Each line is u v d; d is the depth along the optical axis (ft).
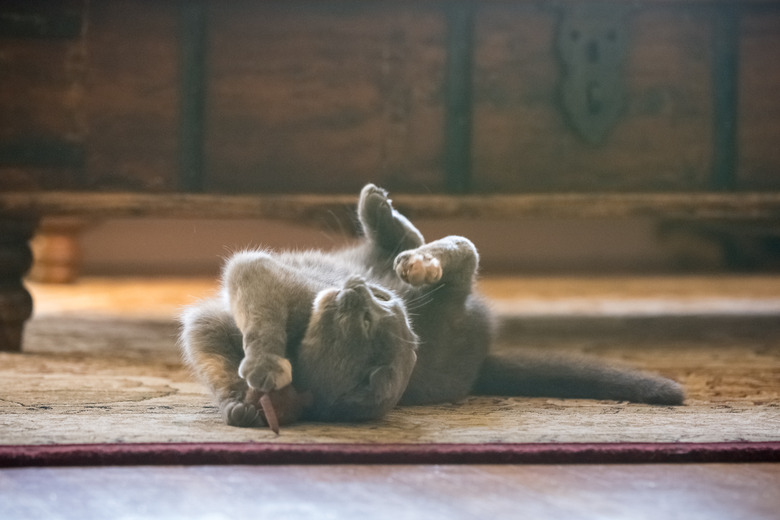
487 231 17.38
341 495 4.85
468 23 8.13
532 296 13.23
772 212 8.25
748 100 8.29
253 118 8.05
